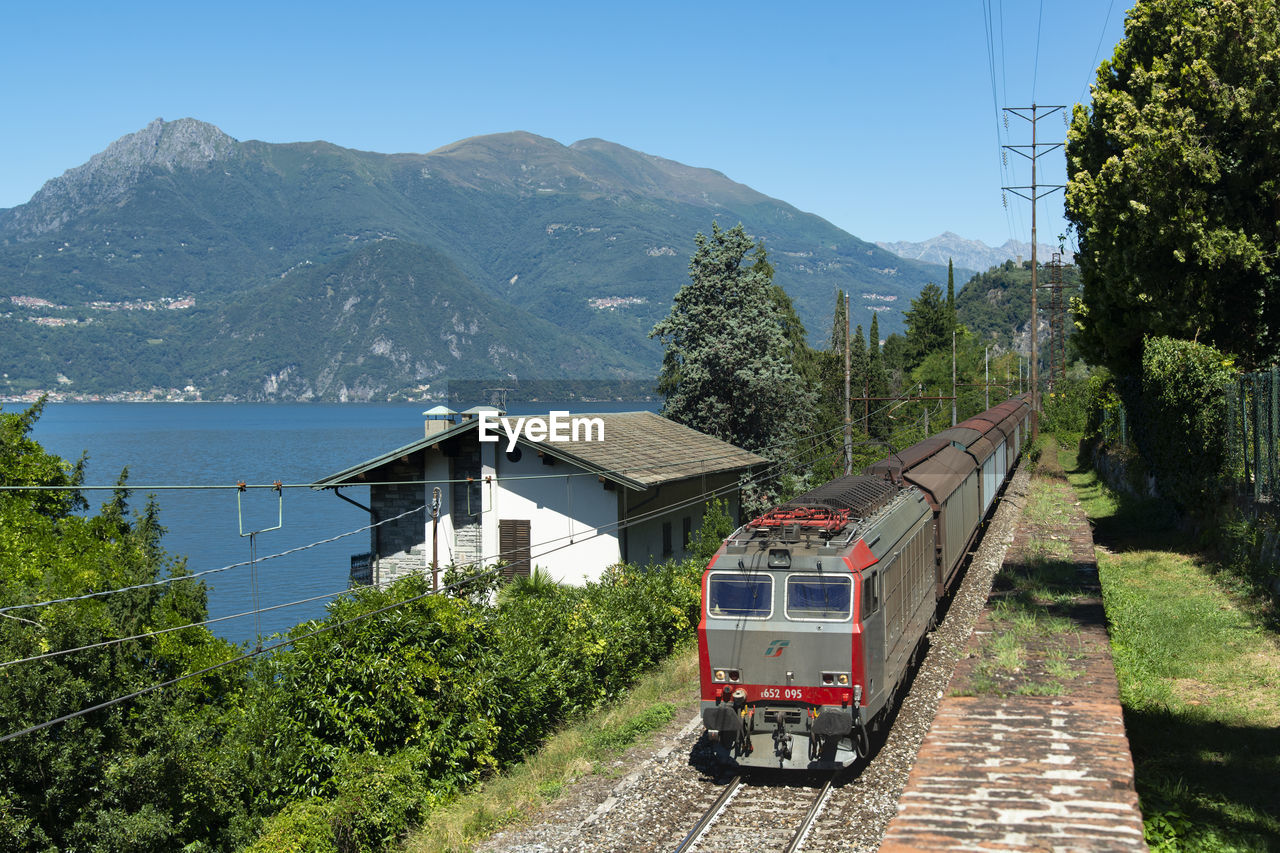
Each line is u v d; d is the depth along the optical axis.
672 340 40.94
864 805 11.71
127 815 11.12
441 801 13.42
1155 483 29.83
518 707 15.38
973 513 27.20
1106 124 26.27
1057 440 69.88
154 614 14.36
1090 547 21.84
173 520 74.38
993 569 26.02
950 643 19.25
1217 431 22.48
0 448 20.05
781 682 13.23
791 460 40.12
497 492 26.80
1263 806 9.59
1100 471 45.53
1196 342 24.42
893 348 127.00
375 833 12.27
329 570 50.62
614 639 18.81
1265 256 23.73
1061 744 8.98
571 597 20.84
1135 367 29.95
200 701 14.17
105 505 19.11
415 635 14.78
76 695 11.12
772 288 49.88
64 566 16.20
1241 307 25.33
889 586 14.95
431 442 26.52
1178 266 25.00
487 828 12.33
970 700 10.52
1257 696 13.02
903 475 21.28
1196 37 23.97
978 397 93.88
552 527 26.36
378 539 27.84
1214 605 17.55
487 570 22.69
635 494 27.08
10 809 10.56
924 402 83.88
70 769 10.84
